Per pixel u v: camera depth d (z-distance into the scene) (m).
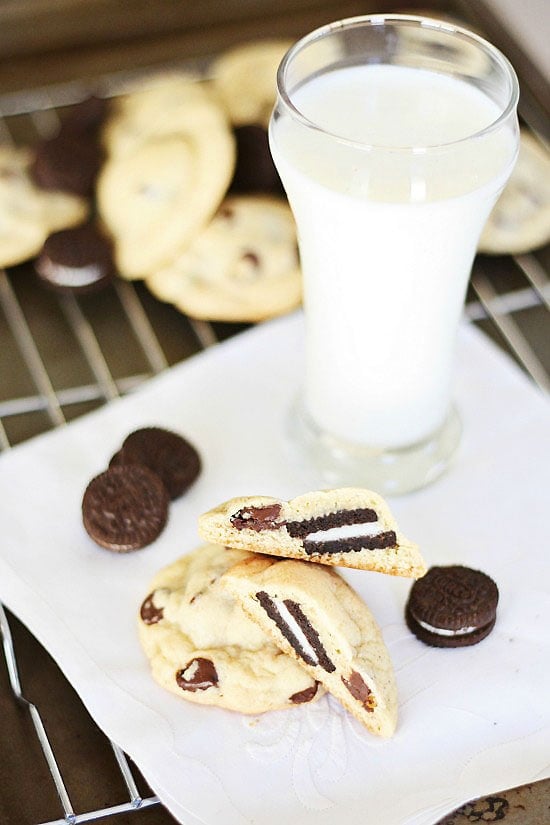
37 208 0.78
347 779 0.59
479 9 0.88
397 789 0.59
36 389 0.73
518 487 0.68
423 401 0.67
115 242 0.76
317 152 0.60
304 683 0.60
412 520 0.67
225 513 0.61
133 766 0.60
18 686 0.62
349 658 0.59
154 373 0.74
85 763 0.60
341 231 0.62
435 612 0.62
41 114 0.85
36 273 0.78
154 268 0.75
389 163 0.60
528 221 0.77
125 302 0.77
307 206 0.62
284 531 0.61
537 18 0.91
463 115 0.62
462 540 0.66
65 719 0.61
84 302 0.77
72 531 0.66
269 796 0.59
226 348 0.73
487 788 0.59
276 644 0.61
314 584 0.60
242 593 0.60
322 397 0.68
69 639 0.62
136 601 0.64
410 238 0.61
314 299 0.65
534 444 0.69
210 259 0.75
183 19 0.89
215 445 0.69
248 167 0.78
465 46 0.62
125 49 0.88
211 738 0.60
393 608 0.64
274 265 0.75
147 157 0.77
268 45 0.84
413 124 0.62
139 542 0.65
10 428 0.71
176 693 0.61
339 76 0.63
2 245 0.77
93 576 0.65
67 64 0.87
